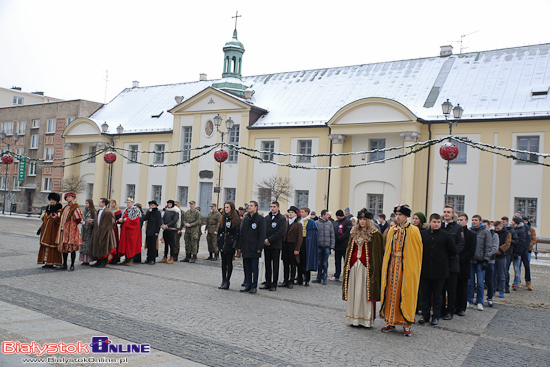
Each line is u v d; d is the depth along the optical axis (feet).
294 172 116.47
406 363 24.35
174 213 57.88
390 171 104.99
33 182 177.47
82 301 34.22
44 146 175.42
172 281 44.80
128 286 41.01
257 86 138.82
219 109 127.65
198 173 131.23
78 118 152.76
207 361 22.75
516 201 93.45
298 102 124.88
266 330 28.99
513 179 93.25
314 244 47.34
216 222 62.28
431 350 27.02
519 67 104.32
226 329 28.68
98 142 149.18
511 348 28.25
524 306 41.93
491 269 41.57
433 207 100.32
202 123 131.34
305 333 28.89
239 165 124.06
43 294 35.94
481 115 96.27
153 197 140.46
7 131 187.01
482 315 37.55
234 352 24.36
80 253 52.08
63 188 148.25
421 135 102.06
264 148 122.42
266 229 42.80
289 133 117.91
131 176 144.87
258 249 41.34
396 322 30.04
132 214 54.49
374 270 30.78
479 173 96.37
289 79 136.15
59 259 48.55
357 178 108.88
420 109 104.42
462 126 98.02
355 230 31.55
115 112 160.76
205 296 38.52
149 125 145.48
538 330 33.17
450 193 98.94
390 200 104.94
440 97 105.60
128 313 31.32
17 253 58.95
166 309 33.06
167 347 24.57
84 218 51.78
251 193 122.42
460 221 37.42
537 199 91.04
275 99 129.70
